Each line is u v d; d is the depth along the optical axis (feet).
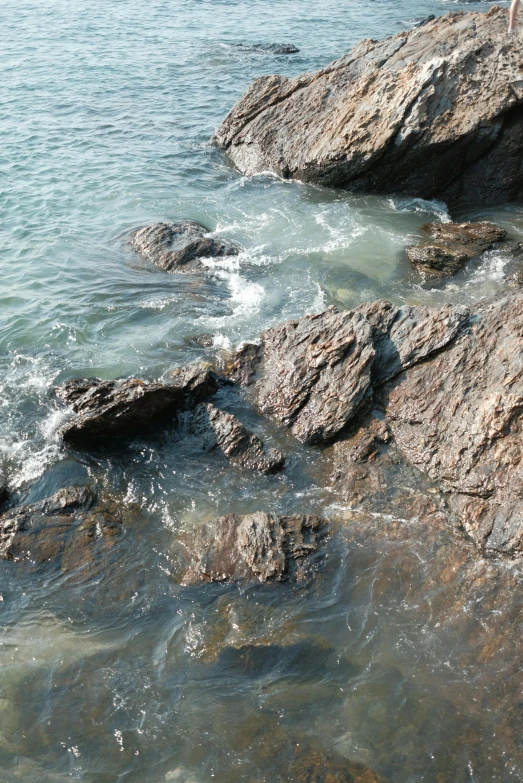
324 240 71.31
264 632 33.22
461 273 64.13
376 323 48.85
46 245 70.23
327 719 29.71
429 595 34.83
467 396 43.27
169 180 87.10
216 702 30.45
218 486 41.73
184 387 47.55
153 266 66.64
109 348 54.54
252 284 63.21
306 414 45.93
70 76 128.98
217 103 117.80
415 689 30.76
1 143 95.91
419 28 92.43
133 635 33.32
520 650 32.07
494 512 38.11
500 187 80.59
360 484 41.52
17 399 48.39
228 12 197.26
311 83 92.53
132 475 42.37
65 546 37.55
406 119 77.00
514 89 75.72
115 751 28.78
